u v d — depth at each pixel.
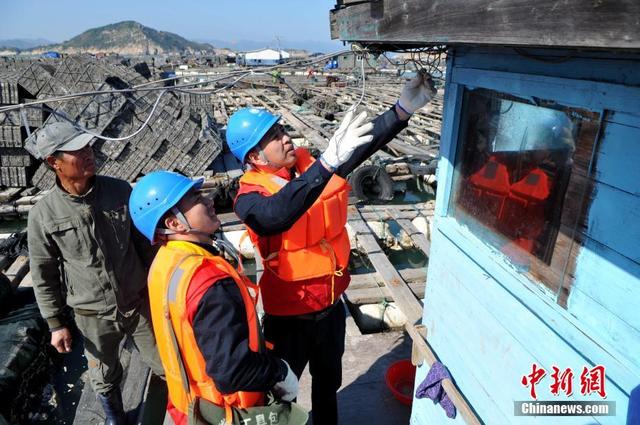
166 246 1.70
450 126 1.97
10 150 8.42
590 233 1.32
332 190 2.22
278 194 1.83
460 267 1.97
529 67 1.46
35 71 8.57
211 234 1.79
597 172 1.27
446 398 2.12
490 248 1.83
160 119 8.87
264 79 23.69
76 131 2.24
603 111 1.22
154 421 3.35
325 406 2.62
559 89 1.34
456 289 2.03
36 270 2.45
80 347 4.48
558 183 1.43
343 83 21.19
